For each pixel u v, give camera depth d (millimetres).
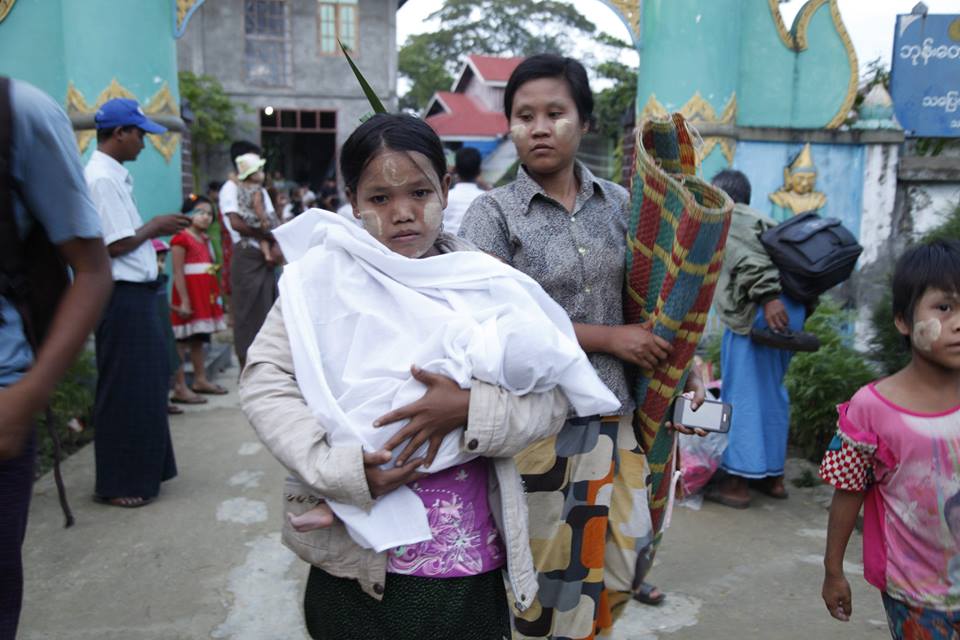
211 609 3033
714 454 4062
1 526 1632
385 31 18656
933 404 1832
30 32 6020
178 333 6086
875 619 2967
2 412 1449
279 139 20203
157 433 4027
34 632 2857
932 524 1827
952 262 1764
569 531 2180
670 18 5773
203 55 17875
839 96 5980
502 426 1530
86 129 5836
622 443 2246
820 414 4660
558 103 2139
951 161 5984
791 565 3426
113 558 3447
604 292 2203
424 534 1551
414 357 1543
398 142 1610
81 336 1567
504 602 1781
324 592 1660
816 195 6039
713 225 1896
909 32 6016
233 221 6168
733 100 5883
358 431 1496
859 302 6086
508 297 1610
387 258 1577
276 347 1609
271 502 4105
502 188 2266
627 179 6801
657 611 3029
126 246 3732
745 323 3951
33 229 1618
